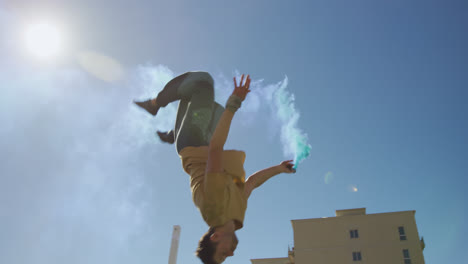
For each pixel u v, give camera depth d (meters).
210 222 2.76
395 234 43.16
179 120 3.35
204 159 2.91
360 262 42.56
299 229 45.69
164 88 3.45
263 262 51.59
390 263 41.81
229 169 2.81
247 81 2.67
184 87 3.23
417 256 41.53
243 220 2.91
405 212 44.00
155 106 3.53
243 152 3.01
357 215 45.06
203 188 2.76
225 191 2.77
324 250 43.94
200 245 2.92
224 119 2.60
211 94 3.19
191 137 3.00
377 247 42.91
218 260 2.79
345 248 43.56
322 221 45.62
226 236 2.75
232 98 2.62
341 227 44.78
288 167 3.53
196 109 3.06
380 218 44.31
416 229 42.91
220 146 2.57
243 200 2.95
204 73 3.27
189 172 3.00
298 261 43.81
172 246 13.08
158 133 3.73
